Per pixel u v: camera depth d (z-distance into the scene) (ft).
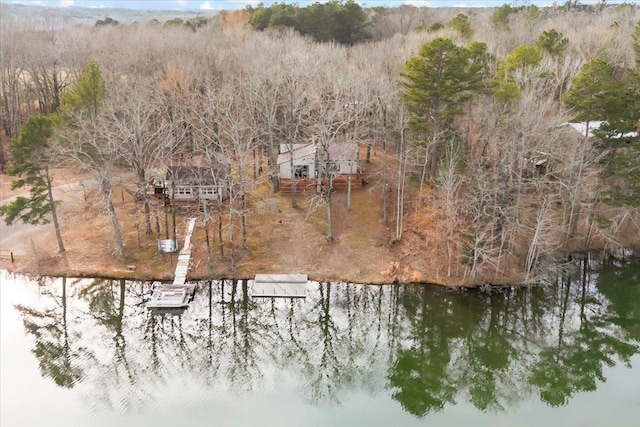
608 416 121.39
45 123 152.66
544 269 155.74
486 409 124.88
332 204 191.52
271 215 186.80
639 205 154.10
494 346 149.89
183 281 157.07
